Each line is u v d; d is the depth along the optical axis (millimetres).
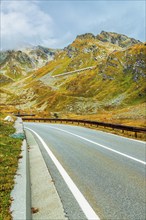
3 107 115688
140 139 20219
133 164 10445
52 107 184000
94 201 6359
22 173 7805
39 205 6164
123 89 196250
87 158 11781
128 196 6684
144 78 194875
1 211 5137
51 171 9328
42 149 14508
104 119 54375
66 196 6727
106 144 16703
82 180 8148
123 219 5375
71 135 22938
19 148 12039
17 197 5844
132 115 56719
